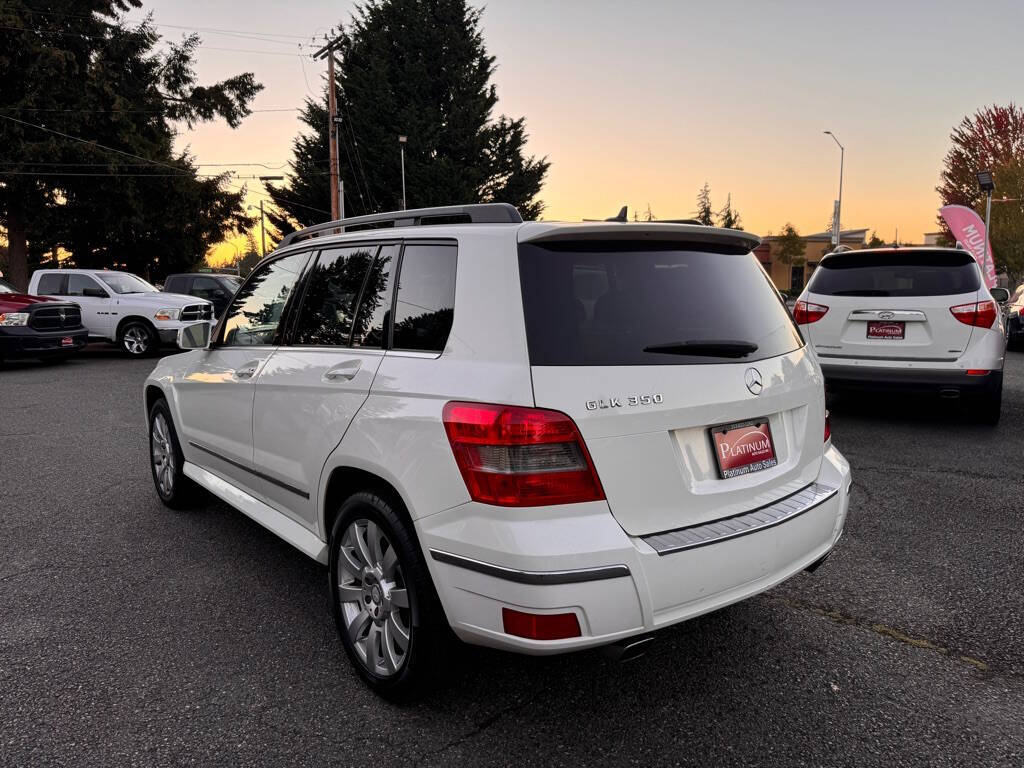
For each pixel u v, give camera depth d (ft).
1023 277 114.42
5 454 21.36
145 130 106.83
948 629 10.38
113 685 9.03
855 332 22.44
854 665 9.45
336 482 9.57
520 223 8.14
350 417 8.84
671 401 7.50
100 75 98.02
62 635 10.32
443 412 7.46
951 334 21.31
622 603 6.98
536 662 9.61
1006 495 16.28
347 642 9.20
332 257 10.64
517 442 6.87
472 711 8.48
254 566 12.84
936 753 7.66
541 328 7.27
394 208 143.23
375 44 140.67
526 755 7.65
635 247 8.26
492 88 148.87
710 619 10.75
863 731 8.04
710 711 8.44
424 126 137.49
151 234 114.93
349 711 8.49
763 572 8.02
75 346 44.14
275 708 8.54
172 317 48.93
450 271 8.32
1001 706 8.50
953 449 20.40
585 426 6.98
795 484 9.02
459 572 7.28
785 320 9.59
